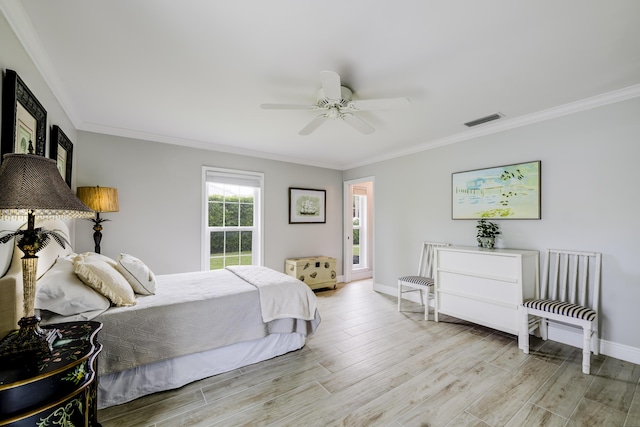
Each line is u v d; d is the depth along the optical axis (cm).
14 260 145
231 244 440
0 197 103
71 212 119
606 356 247
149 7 146
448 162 376
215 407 180
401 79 220
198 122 318
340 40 174
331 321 336
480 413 175
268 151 448
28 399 101
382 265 476
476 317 298
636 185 234
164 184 376
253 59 195
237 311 223
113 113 293
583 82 225
